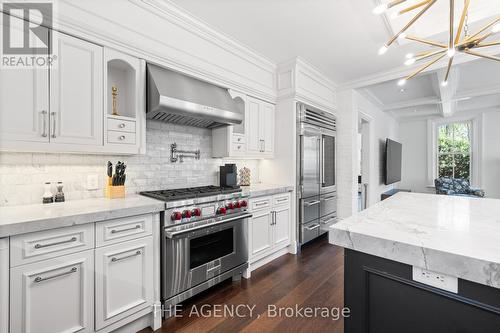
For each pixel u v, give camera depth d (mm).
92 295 1438
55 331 1306
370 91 4652
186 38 2262
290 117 3223
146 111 2035
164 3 2049
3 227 1132
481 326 764
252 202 2602
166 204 1791
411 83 4250
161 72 2096
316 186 3533
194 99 2158
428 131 6820
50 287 1292
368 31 2514
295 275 2543
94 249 1448
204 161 2812
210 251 2139
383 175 5961
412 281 888
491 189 5910
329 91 3949
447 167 6680
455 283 797
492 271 694
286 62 3217
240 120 2551
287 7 2129
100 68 1742
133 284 1624
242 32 2523
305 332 1681
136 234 1643
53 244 1298
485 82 4164
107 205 1633
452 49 1676
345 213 4031
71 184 1867
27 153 1677
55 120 1552
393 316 940
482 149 6020
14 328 1185
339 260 2947
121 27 1834
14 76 1418
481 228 1047
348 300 1039
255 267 2707
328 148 3869
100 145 1746
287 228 3127
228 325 1753
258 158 3318
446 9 2330
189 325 1754
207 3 2074
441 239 896
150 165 2332
